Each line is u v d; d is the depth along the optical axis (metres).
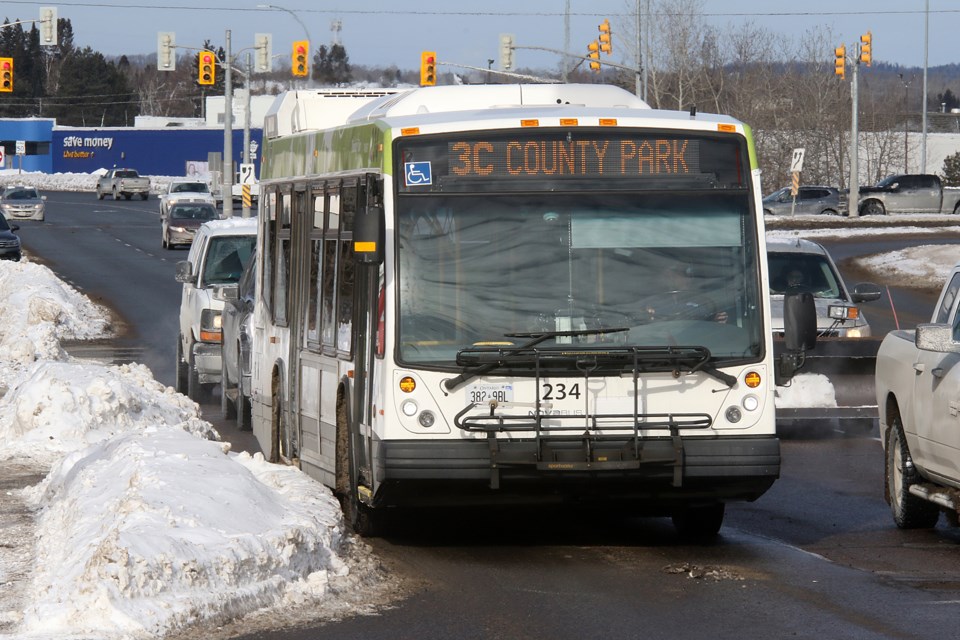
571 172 23.84
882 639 18.02
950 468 24.88
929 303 89.25
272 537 20.38
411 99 27.20
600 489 23.50
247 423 42.91
